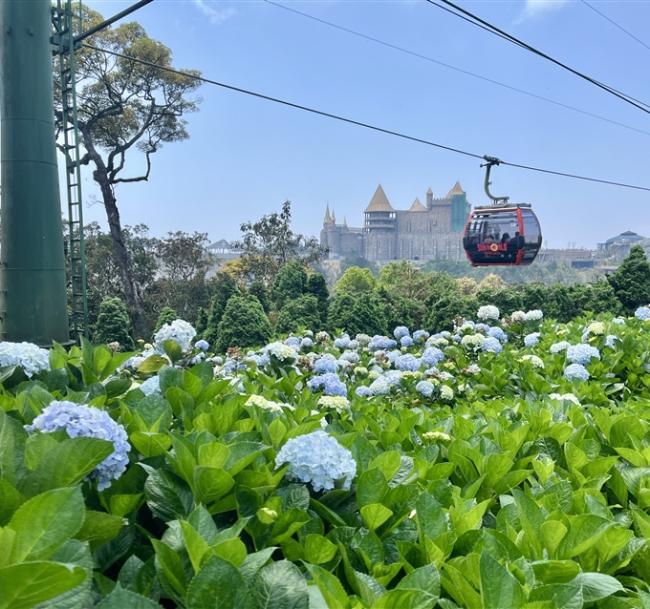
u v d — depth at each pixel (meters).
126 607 0.96
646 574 1.70
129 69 27.94
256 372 4.44
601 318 7.68
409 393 4.61
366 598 1.29
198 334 17.80
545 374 5.08
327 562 1.55
